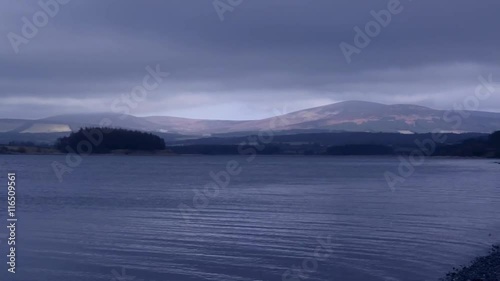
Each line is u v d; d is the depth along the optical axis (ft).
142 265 76.64
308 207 145.79
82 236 98.48
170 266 76.13
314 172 354.74
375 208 143.13
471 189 209.36
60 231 104.42
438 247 88.43
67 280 69.51
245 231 104.47
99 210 139.54
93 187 223.71
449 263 77.46
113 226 109.81
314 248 87.51
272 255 82.69
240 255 82.79
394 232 103.30
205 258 80.12
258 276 71.31
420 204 153.48
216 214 130.82
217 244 90.79
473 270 72.43
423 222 116.47
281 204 154.10
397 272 72.43
